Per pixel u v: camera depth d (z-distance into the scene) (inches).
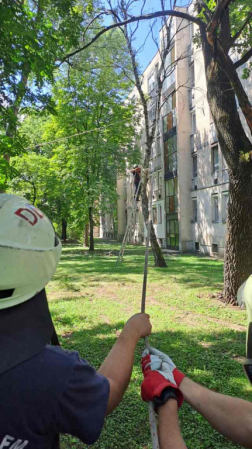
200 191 852.6
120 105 844.6
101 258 783.7
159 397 52.0
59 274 537.3
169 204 993.5
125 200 1443.2
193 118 890.1
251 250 306.2
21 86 185.9
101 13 309.0
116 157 888.3
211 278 455.2
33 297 38.7
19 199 42.3
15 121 214.1
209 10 292.8
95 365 175.5
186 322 258.5
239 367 170.7
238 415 52.9
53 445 38.4
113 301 338.0
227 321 259.9
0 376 33.9
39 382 34.8
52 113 213.6
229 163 306.2
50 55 183.2
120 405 137.6
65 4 197.9
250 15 275.6
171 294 359.9
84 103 821.9
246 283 52.9
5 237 36.1
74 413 36.1
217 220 799.1
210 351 195.8
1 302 35.7
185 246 906.1
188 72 877.2
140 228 1267.2
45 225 41.1
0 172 244.5
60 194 973.2
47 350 37.8
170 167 970.1
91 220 983.6
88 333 234.1
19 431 34.1
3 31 156.3
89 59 450.3
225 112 300.8
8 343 35.2
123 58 485.7
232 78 246.7
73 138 852.0
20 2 175.5
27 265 36.3
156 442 48.7
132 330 56.4
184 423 122.6
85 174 880.9
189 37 854.5
